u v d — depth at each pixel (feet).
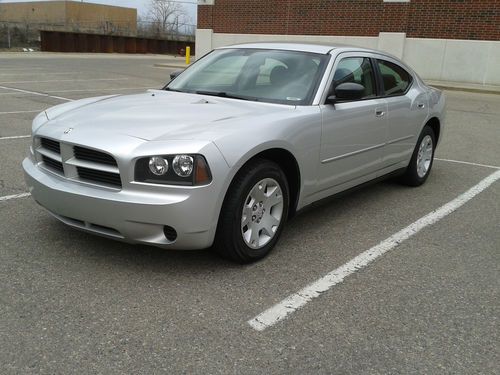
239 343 9.56
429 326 10.43
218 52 17.57
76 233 14.15
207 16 76.64
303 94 14.47
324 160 14.49
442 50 61.98
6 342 9.29
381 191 19.94
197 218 11.12
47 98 41.81
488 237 15.42
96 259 12.66
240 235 12.14
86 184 11.60
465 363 9.27
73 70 72.84
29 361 8.81
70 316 10.19
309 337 9.86
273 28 71.87
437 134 21.72
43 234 14.02
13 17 233.14
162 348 9.31
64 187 11.77
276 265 12.89
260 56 16.19
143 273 12.06
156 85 56.29
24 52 121.39
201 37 77.71
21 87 49.32
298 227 15.69
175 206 10.85
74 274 11.89
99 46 140.46
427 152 20.95
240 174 11.97
